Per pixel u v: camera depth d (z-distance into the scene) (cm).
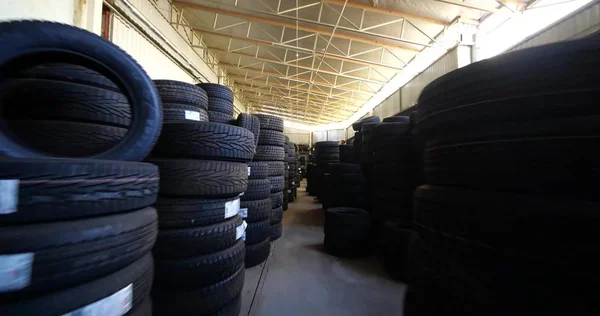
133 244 77
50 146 107
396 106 829
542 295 61
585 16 311
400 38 509
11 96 101
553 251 61
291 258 262
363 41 574
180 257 130
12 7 150
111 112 122
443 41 509
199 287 133
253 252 234
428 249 91
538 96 68
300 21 542
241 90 1195
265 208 249
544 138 66
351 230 261
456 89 85
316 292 191
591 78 63
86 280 66
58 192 63
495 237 69
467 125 82
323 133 1850
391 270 217
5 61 77
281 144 319
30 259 57
